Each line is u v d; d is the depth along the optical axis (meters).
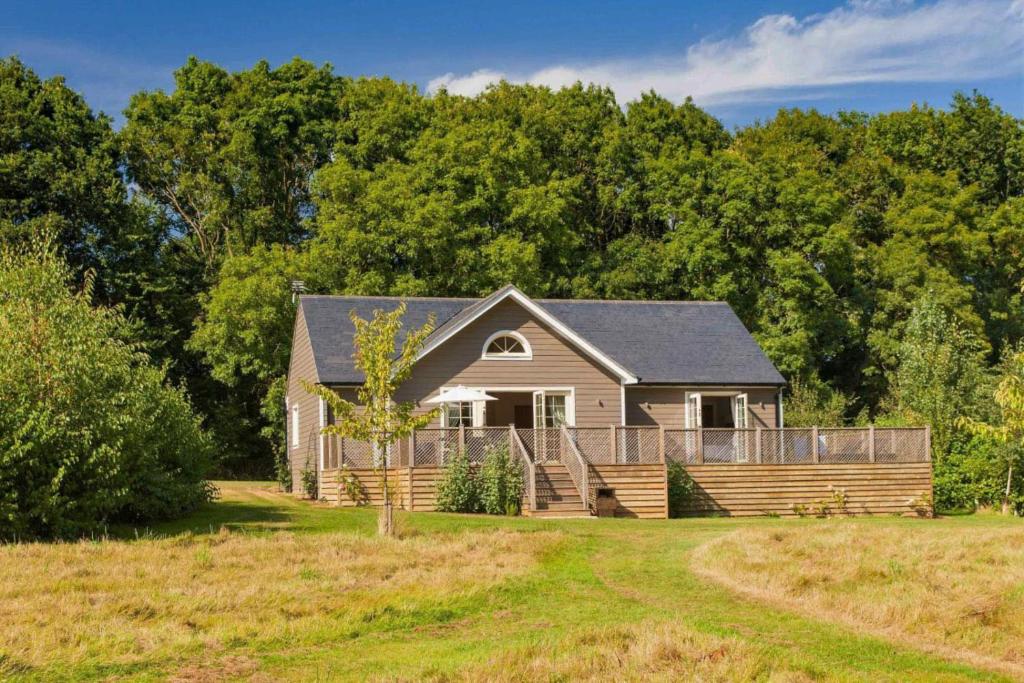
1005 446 29.06
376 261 40.66
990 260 51.31
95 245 41.94
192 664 11.14
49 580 14.53
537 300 34.81
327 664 11.23
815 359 46.62
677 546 19.14
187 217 48.03
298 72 50.94
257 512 23.30
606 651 11.30
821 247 44.72
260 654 11.58
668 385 31.91
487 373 30.23
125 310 43.09
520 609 13.95
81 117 43.94
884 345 45.59
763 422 33.25
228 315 39.16
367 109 49.00
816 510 28.19
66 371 18.69
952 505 30.59
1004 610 13.51
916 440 29.12
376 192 40.78
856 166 52.66
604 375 31.19
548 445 26.97
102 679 10.62
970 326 46.97
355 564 16.22
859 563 16.22
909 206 50.22
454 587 14.73
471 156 43.22
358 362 19.94
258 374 40.97
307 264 40.34
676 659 11.08
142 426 20.55
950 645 12.26
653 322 34.78
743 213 45.31
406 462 26.34
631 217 49.09
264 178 48.44
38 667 10.86
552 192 44.31
